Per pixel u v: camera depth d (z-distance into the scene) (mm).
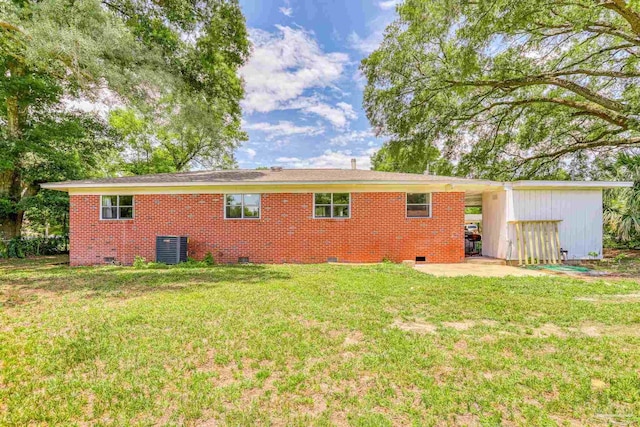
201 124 13141
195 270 9289
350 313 4984
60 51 8898
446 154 19109
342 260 11195
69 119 15789
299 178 11500
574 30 11086
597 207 11219
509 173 19547
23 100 13812
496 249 11727
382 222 11195
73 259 11203
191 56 13727
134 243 11273
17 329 4336
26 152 13875
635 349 3643
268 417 2475
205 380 3016
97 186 10836
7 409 2607
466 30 12492
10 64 13156
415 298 5875
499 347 3713
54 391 2852
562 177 18906
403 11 14383
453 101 16578
